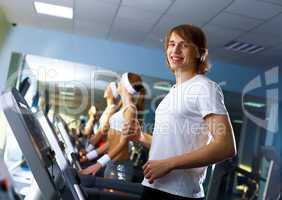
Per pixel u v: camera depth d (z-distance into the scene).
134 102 1.99
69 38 5.75
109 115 2.27
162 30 4.94
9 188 0.41
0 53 5.47
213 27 4.61
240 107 6.35
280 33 4.55
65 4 4.39
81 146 3.36
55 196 0.80
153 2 4.02
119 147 1.92
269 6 3.78
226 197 1.60
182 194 0.98
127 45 5.91
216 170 1.57
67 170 1.13
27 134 0.73
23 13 4.97
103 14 4.59
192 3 3.93
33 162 0.73
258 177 1.81
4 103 0.72
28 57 5.57
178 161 0.87
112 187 1.82
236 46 5.30
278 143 6.34
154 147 1.05
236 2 3.78
